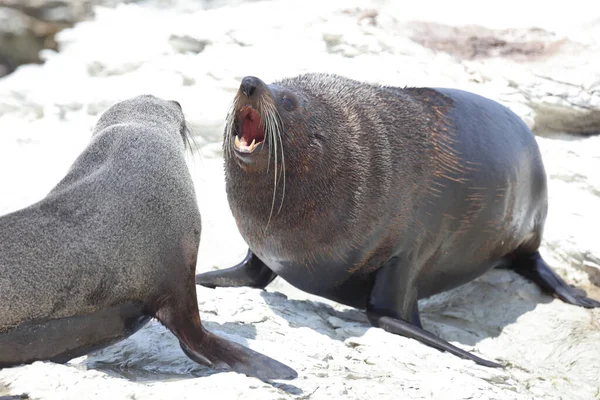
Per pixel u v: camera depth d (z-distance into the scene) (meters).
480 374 25.36
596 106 42.62
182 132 26.41
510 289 34.41
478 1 53.28
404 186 29.05
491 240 32.62
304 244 28.11
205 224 36.88
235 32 47.19
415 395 22.03
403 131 29.69
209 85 44.00
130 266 21.80
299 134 26.83
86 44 52.75
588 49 46.88
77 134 44.12
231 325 26.12
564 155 40.62
